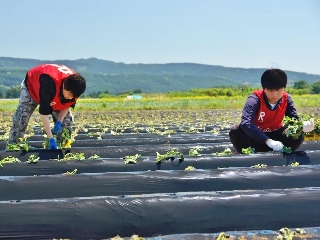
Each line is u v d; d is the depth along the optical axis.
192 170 5.44
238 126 6.79
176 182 5.18
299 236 4.02
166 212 4.27
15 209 4.21
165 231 4.20
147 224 4.21
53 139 7.07
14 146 6.94
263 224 4.29
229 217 4.29
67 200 4.34
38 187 5.04
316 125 6.70
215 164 6.16
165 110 30.25
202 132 12.00
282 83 6.05
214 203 4.35
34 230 4.11
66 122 7.58
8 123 17.41
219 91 63.12
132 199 4.33
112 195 5.08
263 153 6.33
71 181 5.12
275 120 6.52
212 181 5.21
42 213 4.19
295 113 6.61
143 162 6.17
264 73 6.18
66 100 6.81
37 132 12.88
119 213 4.23
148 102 40.78
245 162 6.19
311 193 4.55
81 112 28.25
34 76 6.78
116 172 5.50
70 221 4.17
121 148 7.47
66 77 6.65
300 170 5.42
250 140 6.80
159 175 5.25
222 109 30.72
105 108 31.88
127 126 15.18
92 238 4.12
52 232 4.11
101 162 6.19
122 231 4.17
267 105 6.36
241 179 5.25
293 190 4.65
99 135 10.92
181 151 7.63
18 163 6.12
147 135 11.09
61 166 6.12
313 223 4.35
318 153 6.35
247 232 4.17
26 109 7.13
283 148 6.39
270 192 4.57
